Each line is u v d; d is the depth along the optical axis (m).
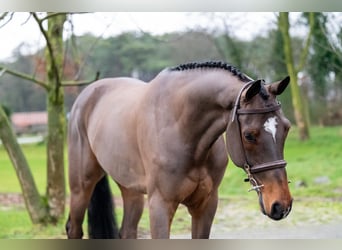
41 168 15.17
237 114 3.84
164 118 4.41
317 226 8.21
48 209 8.62
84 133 5.84
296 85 16.72
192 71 4.39
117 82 5.90
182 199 4.39
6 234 8.19
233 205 10.33
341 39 11.40
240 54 19.45
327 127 20.28
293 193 10.91
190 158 4.27
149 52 27.83
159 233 4.36
